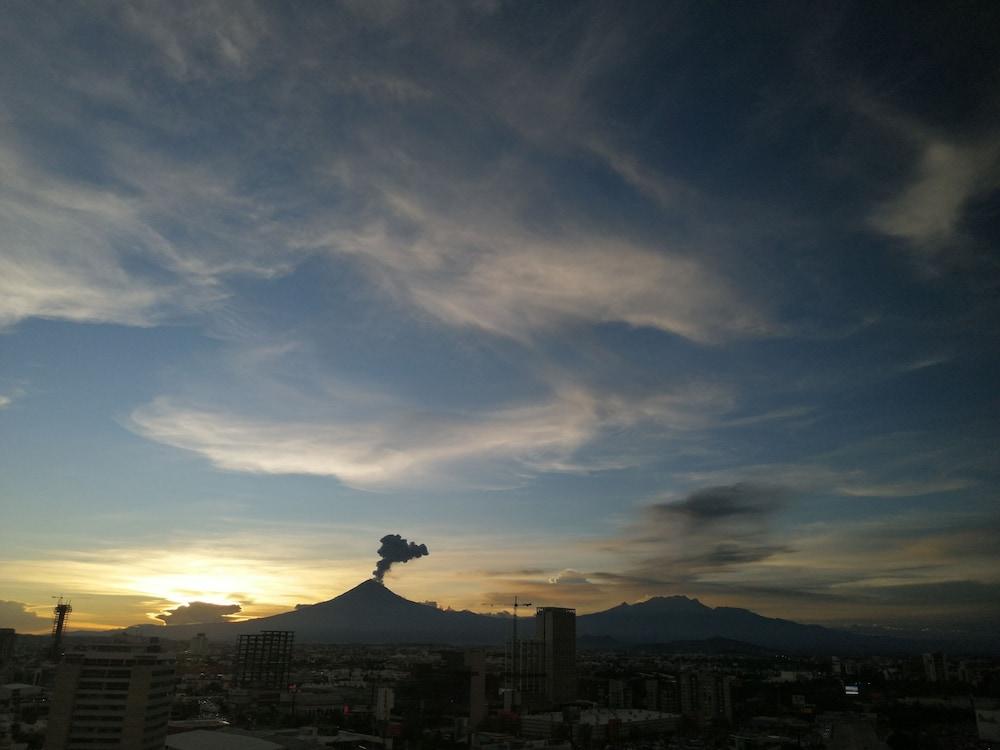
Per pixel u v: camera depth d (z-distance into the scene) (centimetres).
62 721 19150
